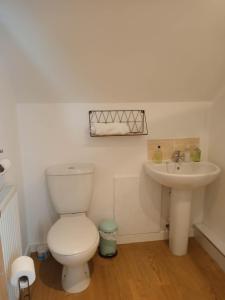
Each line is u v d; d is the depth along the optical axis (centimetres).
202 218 230
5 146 150
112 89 183
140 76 175
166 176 173
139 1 129
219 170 181
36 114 185
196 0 131
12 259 129
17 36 140
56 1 125
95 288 166
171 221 203
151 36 148
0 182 136
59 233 159
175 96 197
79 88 178
